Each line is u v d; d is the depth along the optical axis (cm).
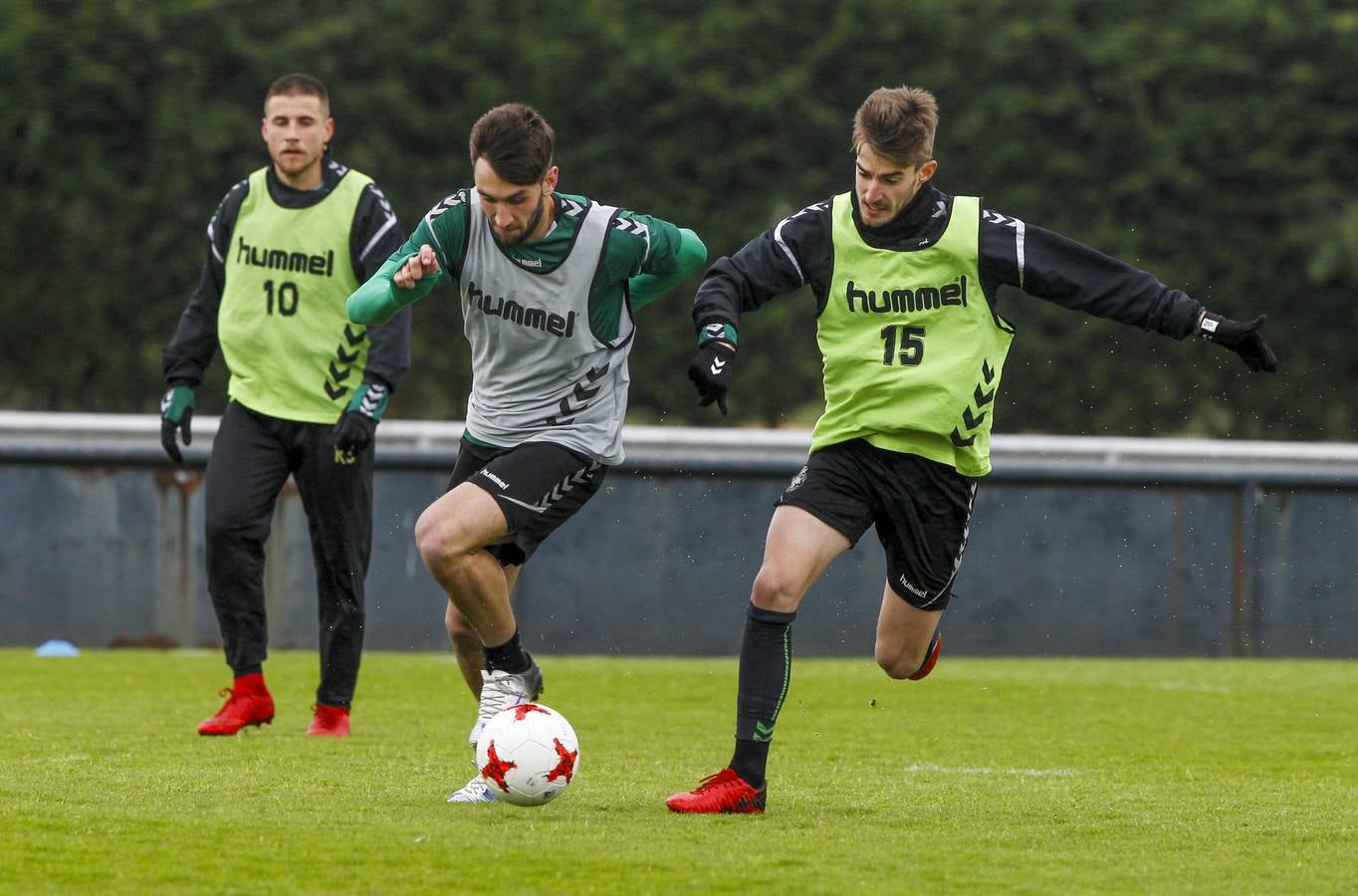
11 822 1753
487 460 2106
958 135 7375
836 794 2077
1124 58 7425
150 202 7225
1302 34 7519
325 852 1598
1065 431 7244
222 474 2600
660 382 7219
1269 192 7469
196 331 2698
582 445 2045
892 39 7431
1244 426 7388
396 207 7350
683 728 2930
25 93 7156
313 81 2588
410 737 2633
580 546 4628
